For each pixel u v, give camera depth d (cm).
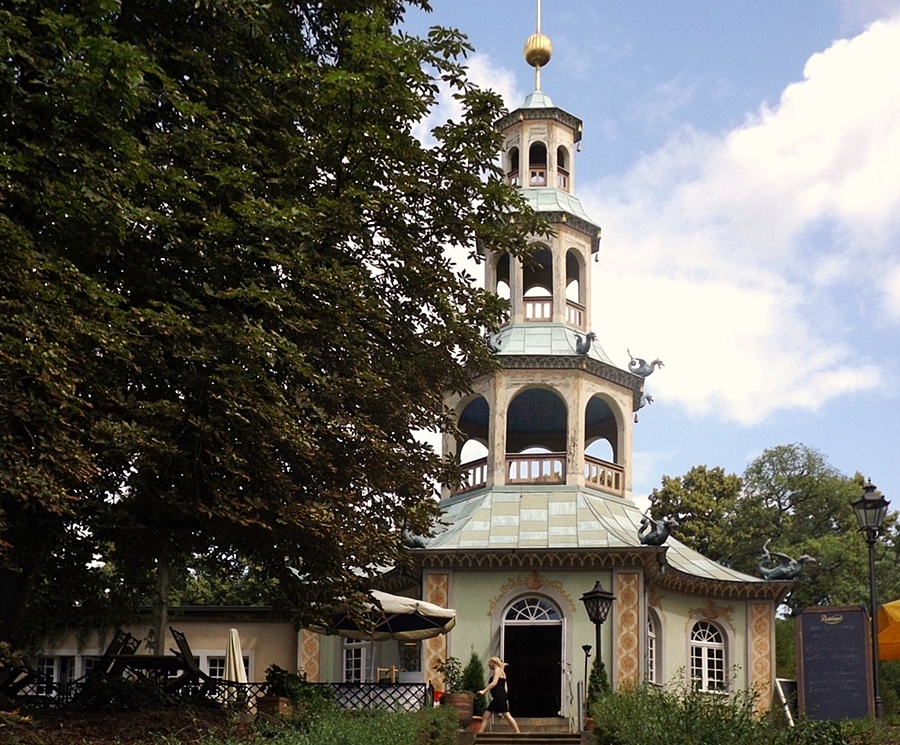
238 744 1422
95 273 1600
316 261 1714
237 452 1586
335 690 2442
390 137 1800
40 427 1371
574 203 3666
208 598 4184
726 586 3297
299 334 1717
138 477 1627
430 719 2055
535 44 3819
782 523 4931
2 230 1323
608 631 3027
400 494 1859
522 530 3173
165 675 2052
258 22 1734
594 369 3397
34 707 1784
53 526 1680
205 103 1717
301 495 1717
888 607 2109
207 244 1633
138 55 1417
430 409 1903
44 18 1416
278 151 1792
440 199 1889
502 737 2500
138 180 1493
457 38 1895
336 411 1744
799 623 2019
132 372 1591
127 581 2097
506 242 1939
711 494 5088
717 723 1307
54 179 1443
